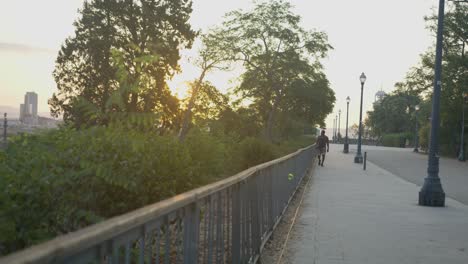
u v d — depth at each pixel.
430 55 54.47
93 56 47.56
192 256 3.79
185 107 41.78
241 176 5.76
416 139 68.19
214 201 4.57
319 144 34.41
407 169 34.38
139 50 6.49
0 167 4.48
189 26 51.00
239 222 5.78
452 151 59.94
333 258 7.67
